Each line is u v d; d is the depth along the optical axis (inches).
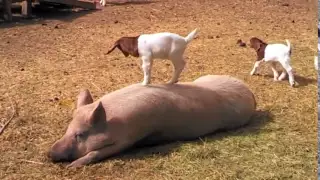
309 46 276.7
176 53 161.8
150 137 160.9
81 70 237.1
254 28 324.2
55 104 195.5
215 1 426.0
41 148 161.3
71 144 152.2
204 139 165.8
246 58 253.6
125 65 244.7
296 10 388.5
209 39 293.1
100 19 357.4
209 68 238.1
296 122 177.8
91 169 148.3
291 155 154.6
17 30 321.4
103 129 152.9
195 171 146.6
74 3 383.2
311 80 220.2
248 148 159.2
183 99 163.5
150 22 345.7
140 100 158.2
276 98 199.9
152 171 147.2
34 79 224.2
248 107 176.1
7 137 167.8
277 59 213.5
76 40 293.9
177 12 379.9
